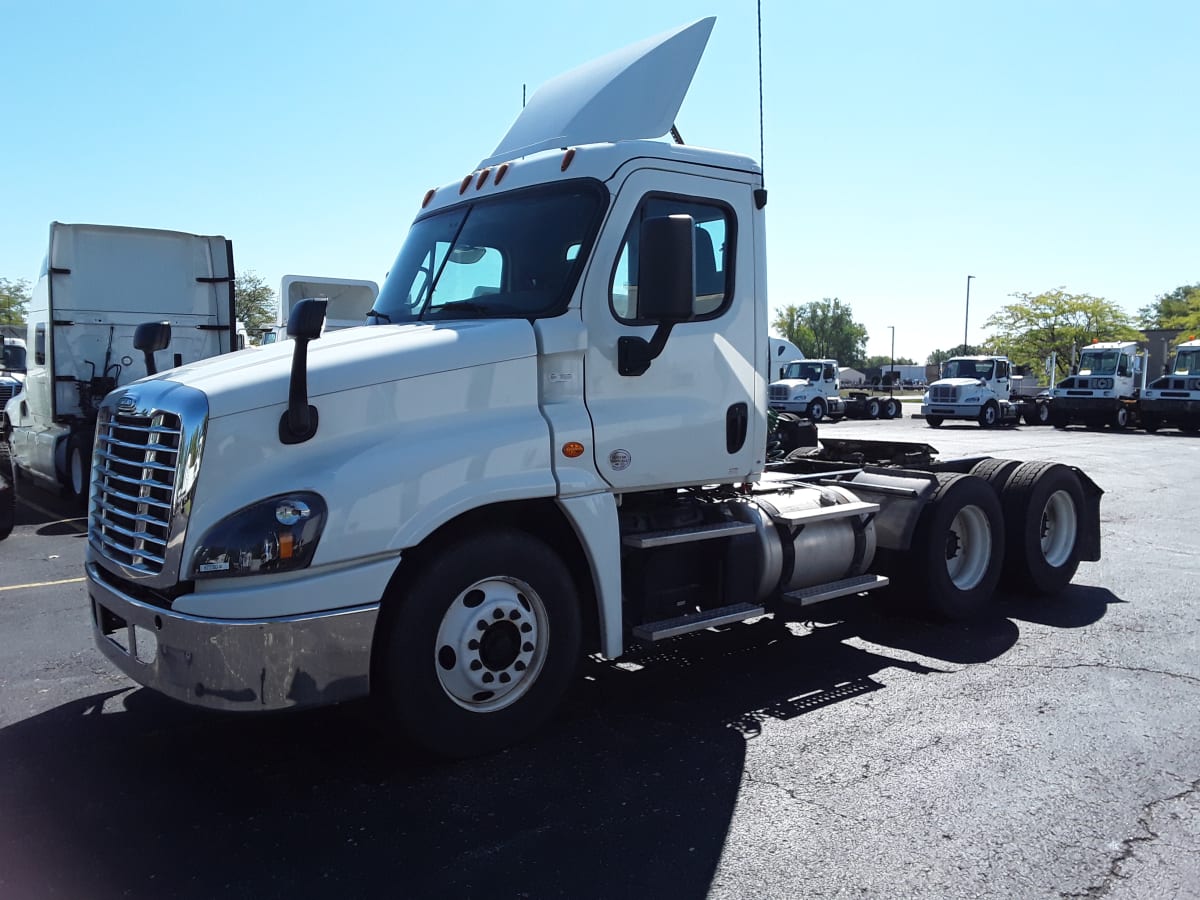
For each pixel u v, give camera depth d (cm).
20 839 356
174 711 493
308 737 457
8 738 457
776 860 339
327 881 324
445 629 408
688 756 431
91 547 439
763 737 454
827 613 696
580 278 447
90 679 544
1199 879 329
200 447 366
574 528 442
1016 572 732
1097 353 3450
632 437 462
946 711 491
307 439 382
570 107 528
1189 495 1406
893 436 2814
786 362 3953
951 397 3566
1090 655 591
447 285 498
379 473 382
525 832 359
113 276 1248
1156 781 407
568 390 446
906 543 627
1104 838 357
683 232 416
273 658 364
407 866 334
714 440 500
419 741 403
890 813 376
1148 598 754
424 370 406
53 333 1210
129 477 400
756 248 522
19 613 689
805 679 543
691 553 511
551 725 470
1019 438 2803
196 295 1305
